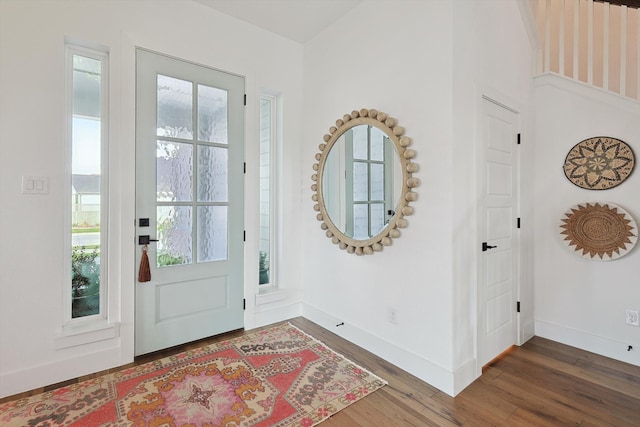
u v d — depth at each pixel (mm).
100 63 2215
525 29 2660
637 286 2283
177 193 2463
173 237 2451
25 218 1896
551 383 2037
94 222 2217
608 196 2404
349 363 2262
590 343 2492
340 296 2732
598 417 1705
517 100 2539
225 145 2699
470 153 2074
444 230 1961
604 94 2412
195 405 1777
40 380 1937
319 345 2537
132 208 2260
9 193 1852
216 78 2643
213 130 2643
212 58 2602
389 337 2297
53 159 1973
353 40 2596
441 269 1977
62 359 2006
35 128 1917
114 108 2176
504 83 2398
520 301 2613
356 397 1869
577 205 2537
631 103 2291
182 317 2508
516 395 1905
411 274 2154
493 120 2311
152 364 2213
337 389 1944
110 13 2152
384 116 2287
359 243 2480
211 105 2629
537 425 1646
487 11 2223
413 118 2135
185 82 2490
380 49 2361
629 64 2652
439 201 1985
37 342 1933
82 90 2172
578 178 2533
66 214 2090
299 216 3168
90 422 1634
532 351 2488
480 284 2158
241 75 2775
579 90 2533
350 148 2590
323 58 2912
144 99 2303
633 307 2301
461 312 1993
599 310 2457
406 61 2176
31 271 1916
